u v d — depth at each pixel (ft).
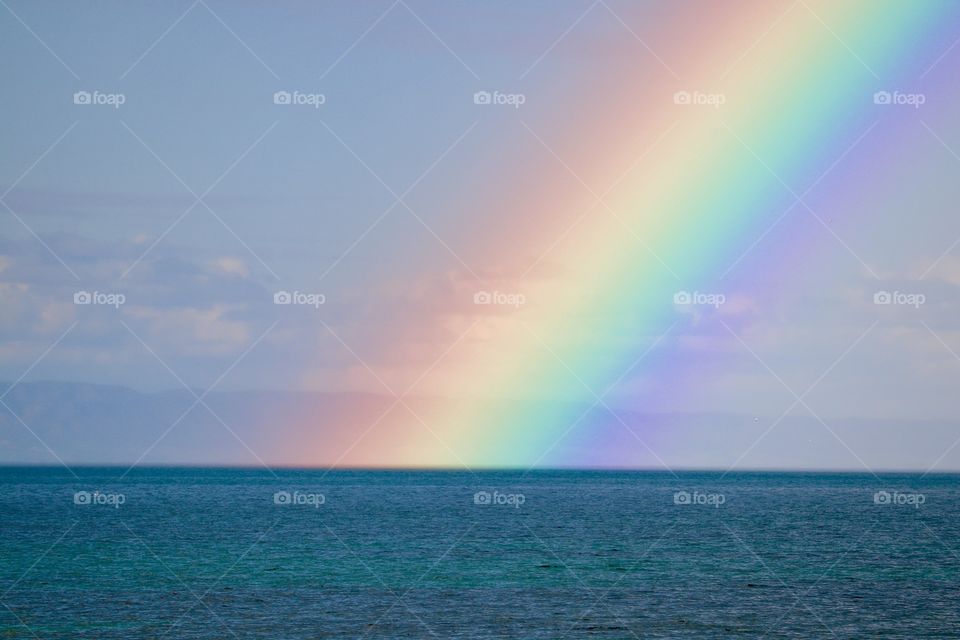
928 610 137.49
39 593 147.64
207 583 156.66
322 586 154.51
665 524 272.31
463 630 123.03
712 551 202.90
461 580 160.56
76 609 135.33
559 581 160.04
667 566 178.70
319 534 237.04
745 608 138.21
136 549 203.72
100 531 245.24
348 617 130.11
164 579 161.27
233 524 268.21
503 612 134.31
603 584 156.97
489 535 235.81
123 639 117.70
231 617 129.70
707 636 121.29
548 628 124.67
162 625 125.08
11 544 214.48
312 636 119.75
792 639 119.75
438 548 205.87
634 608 137.39
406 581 159.12
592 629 124.47
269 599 142.51
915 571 174.81
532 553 197.47
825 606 139.85
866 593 150.82
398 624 125.90
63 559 187.11
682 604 140.77
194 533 239.71
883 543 221.05
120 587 153.28
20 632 121.29
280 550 201.67
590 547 209.26
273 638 118.32
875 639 120.06
